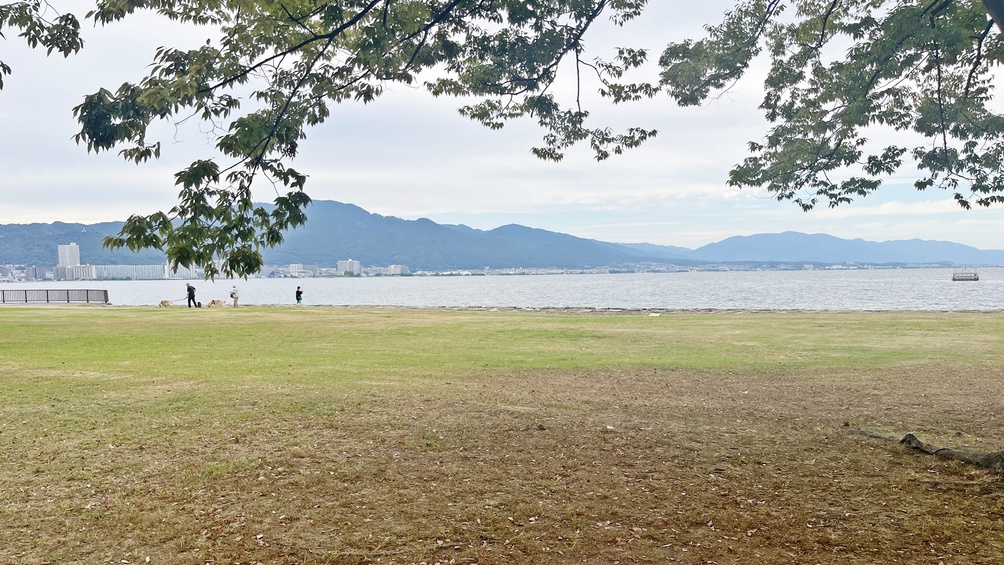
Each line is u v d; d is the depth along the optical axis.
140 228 6.16
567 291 127.00
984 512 5.56
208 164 6.27
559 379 13.70
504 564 4.71
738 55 11.13
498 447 7.85
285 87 7.92
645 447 7.88
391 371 14.60
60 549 5.07
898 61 9.97
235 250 6.68
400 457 7.43
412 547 5.01
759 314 33.25
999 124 10.52
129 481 6.63
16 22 6.96
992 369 14.72
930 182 10.98
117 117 6.30
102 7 6.60
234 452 7.63
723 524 5.43
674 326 26.08
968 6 9.02
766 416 9.80
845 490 6.25
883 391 12.19
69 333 23.19
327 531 5.34
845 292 99.75
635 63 10.27
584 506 5.87
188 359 16.69
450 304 78.56
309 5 7.67
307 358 17.02
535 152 11.53
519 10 8.74
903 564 4.64
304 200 6.80
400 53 8.43
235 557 4.88
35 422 9.13
